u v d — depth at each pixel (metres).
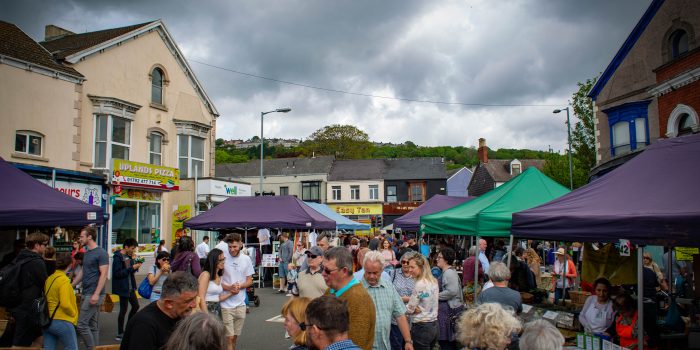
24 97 16.45
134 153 21.25
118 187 19.19
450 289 6.56
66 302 5.95
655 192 5.12
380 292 4.82
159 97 23.44
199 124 24.91
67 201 7.78
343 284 4.12
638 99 19.00
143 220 21.36
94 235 7.45
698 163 5.23
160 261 8.00
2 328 6.57
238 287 6.80
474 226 8.27
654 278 7.97
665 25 17.58
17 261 6.09
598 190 5.89
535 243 23.00
